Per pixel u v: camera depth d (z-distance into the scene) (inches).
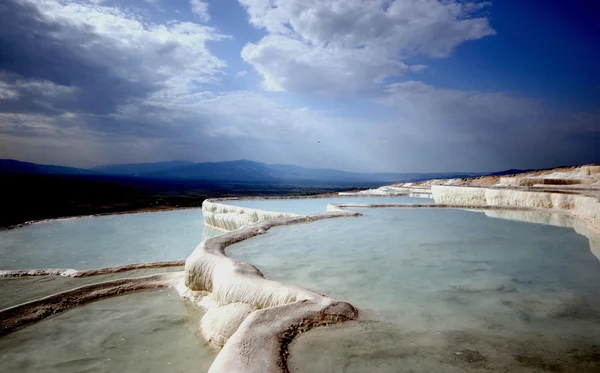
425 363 87.1
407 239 265.3
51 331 179.3
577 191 483.2
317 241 260.2
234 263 185.6
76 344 164.4
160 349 154.7
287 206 693.3
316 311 117.2
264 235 283.6
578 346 97.3
